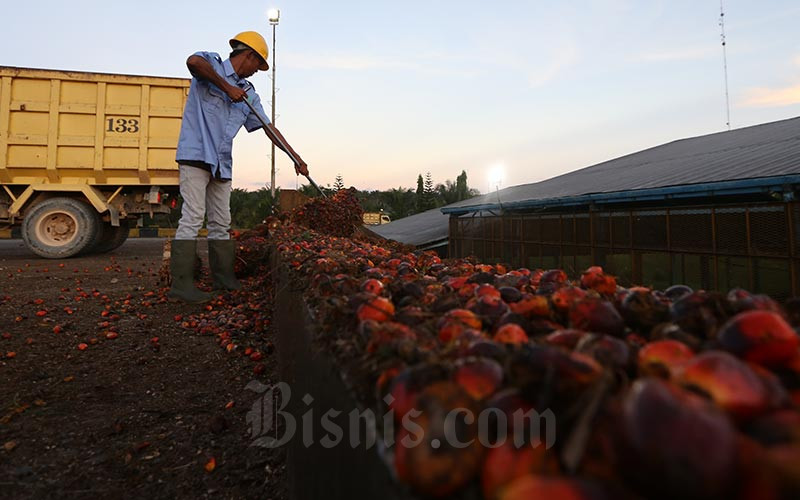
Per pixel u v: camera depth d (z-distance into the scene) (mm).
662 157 14867
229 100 6371
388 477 686
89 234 11969
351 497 921
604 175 14070
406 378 732
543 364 636
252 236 9461
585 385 595
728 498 427
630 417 479
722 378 554
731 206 6324
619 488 471
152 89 12047
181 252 6355
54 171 11734
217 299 6508
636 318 1058
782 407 538
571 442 505
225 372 3936
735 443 442
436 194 58750
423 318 1233
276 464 2535
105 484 2301
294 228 7727
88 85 11766
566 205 9648
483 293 1416
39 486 2240
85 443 2666
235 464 2525
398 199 57562
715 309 954
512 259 12023
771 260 5766
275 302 4492
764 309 937
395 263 2621
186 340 4820
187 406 3242
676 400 479
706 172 7648
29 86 11492
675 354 735
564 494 454
